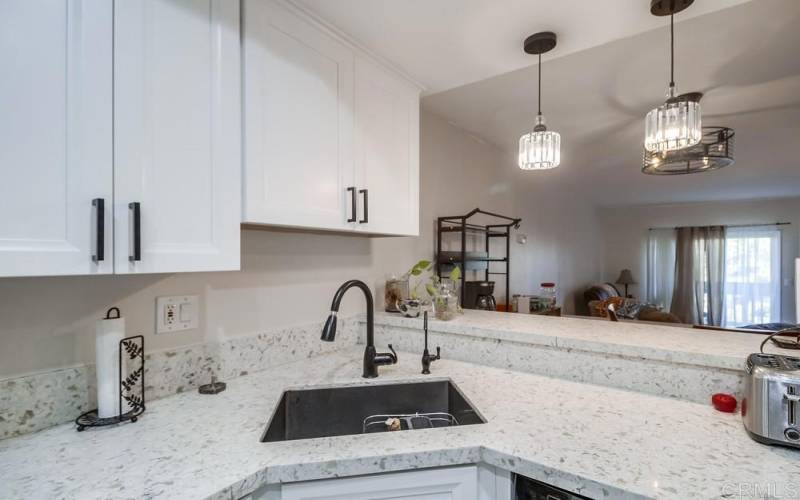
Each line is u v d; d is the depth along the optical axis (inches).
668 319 173.0
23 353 35.7
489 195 135.0
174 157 35.3
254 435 36.3
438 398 53.7
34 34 27.7
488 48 55.8
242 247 54.4
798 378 33.2
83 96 29.8
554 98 96.9
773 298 249.1
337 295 49.4
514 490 34.9
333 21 49.1
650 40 70.5
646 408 43.2
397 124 62.5
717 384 44.3
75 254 29.1
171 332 46.7
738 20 64.7
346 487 33.0
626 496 28.1
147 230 33.3
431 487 34.5
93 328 40.2
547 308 150.6
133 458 31.8
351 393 51.6
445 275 106.8
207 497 27.0
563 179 193.3
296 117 46.0
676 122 62.5
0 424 34.0
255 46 41.7
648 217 293.9
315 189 48.3
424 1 45.3
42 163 27.8
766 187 214.8
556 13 47.6
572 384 51.2
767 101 99.7
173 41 35.4
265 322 57.3
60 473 29.4
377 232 59.7
